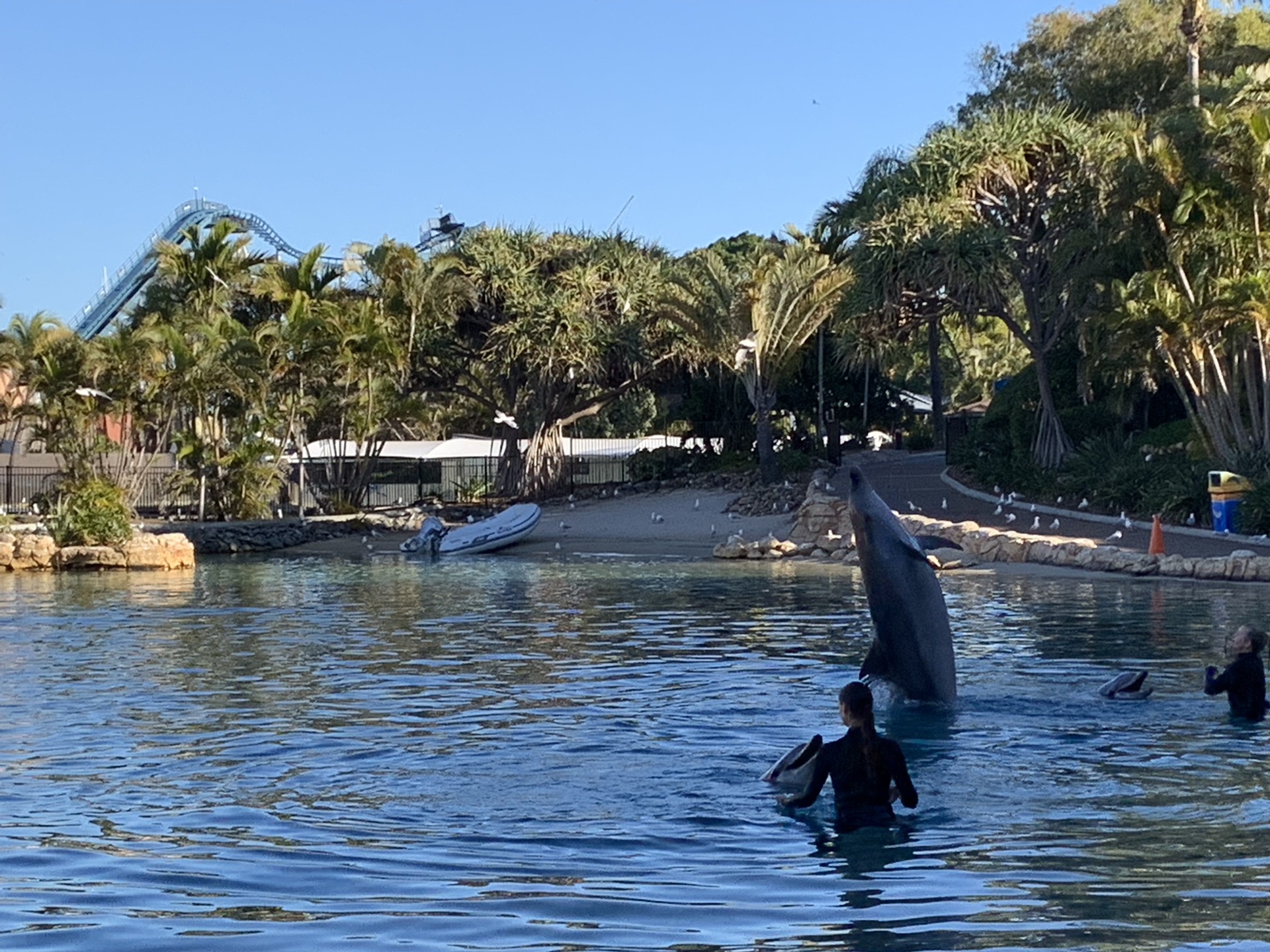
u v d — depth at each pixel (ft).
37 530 132.77
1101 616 73.10
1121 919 23.93
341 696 50.47
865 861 28.32
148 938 23.27
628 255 202.90
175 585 105.29
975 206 157.99
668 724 44.34
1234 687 44.75
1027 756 38.63
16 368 162.40
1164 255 133.18
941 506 144.56
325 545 156.87
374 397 182.80
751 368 175.42
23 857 28.76
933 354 230.89
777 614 78.43
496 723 44.65
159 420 172.35
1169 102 181.06
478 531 144.05
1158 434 154.92
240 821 32.07
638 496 183.73
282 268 196.44
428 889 26.30
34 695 50.98
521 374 198.80
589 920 24.29
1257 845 29.19
